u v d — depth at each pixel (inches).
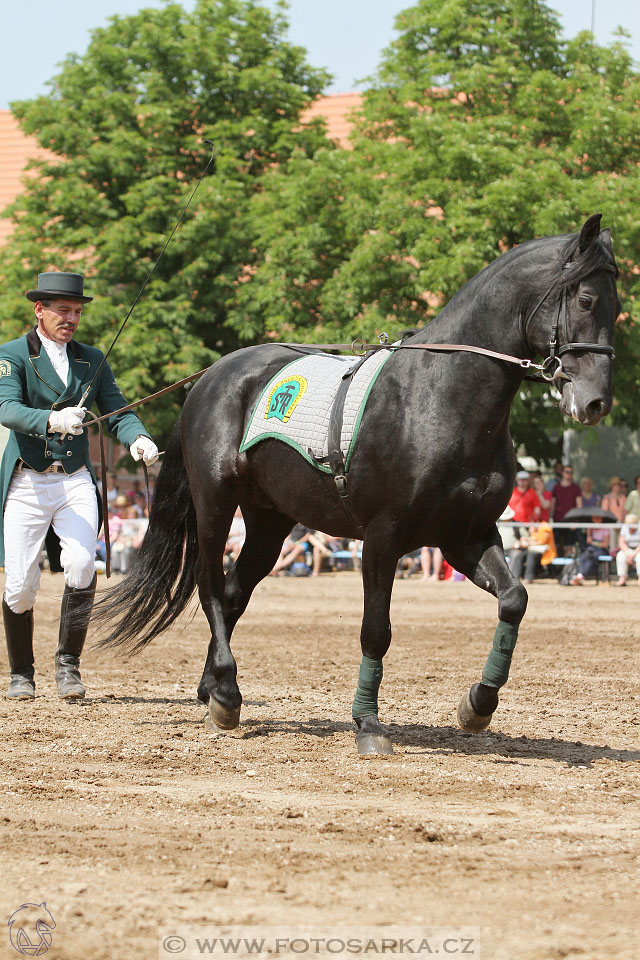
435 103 1268.5
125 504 1251.2
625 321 1178.0
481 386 343.3
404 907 222.5
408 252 1192.8
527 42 1314.0
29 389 451.8
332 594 1011.9
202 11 1450.5
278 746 375.2
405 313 1218.6
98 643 431.8
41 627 748.6
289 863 248.8
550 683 525.3
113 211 1385.3
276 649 645.3
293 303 1278.3
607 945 204.7
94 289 1359.5
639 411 1254.3
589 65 1283.2
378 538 355.3
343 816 289.0
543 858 255.4
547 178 1141.1
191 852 256.5
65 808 297.0
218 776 334.3
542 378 347.9
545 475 1501.0
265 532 425.4
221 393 412.5
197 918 216.4
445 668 572.1
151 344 1302.9
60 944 205.0
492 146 1170.0
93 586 462.6
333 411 366.9
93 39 1443.2
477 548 357.1
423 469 343.3
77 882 235.8
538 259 341.1
